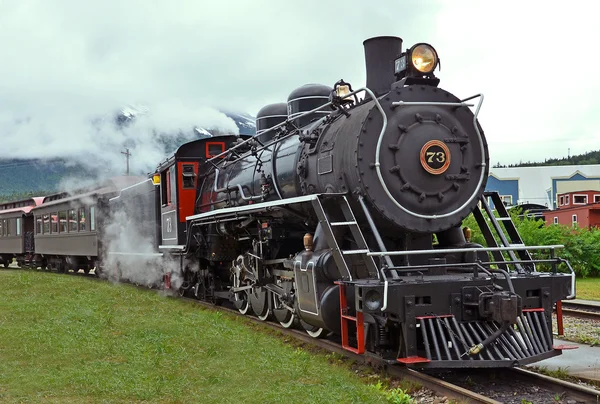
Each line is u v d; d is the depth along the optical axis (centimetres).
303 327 871
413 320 612
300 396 573
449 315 627
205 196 1302
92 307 1156
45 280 1747
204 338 841
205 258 1268
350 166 711
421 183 712
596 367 701
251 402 561
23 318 1028
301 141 835
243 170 1091
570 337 882
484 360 589
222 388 607
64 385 618
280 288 921
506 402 560
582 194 3950
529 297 667
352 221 693
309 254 765
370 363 693
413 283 618
